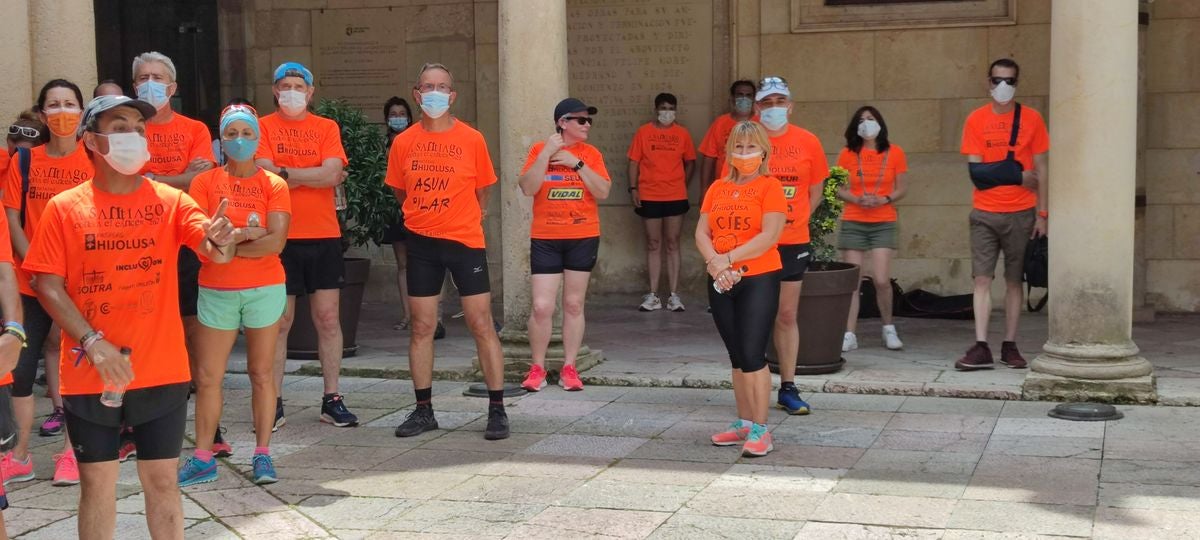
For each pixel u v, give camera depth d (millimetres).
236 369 8836
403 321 10531
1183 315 10500
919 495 5449
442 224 6633
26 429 5945
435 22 11945
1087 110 7094
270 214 5703
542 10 8188
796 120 11219
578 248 7953
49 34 7383
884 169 9062
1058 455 6059
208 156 6914
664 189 11250
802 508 5309
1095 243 7188
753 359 6180
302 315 8969
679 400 7672
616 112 11656
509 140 8336
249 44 12289
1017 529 4914
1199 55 10383
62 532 5113
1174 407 7035
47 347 6887
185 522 5246
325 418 7203
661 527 5098
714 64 11383
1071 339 7320
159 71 6676
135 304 4023
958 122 10875
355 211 9234
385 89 12109
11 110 7211
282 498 5641
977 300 8188
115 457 4113
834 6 11039
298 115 6965
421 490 5750
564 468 6090
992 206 8094
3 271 3850
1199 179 10469
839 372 8164
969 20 10750
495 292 11984
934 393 7574
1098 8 7020
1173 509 5113
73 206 3967
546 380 8258
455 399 7848
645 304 11375
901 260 11109
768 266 6168
